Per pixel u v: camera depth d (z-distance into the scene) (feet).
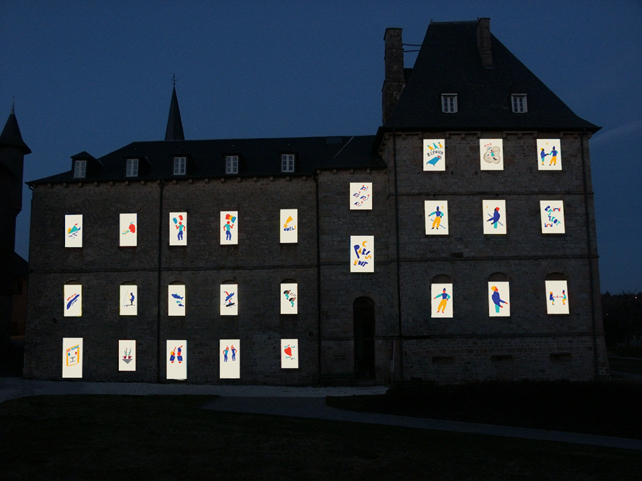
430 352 87.04
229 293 98.43
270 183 100.83
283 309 97.45
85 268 100.37
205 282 99.04
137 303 99.09
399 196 90.79
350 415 60.95
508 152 92.38
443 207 90.68
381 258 94.22
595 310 89.04
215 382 96.17
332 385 91.35
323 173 96.68
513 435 52.70
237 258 99.30
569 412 60.08
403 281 88.89
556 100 97.60
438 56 103.14
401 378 86.38
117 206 101.65
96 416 56.95
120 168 106.63
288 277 98.17
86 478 37.91
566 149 92.99
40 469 39.75
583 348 87.97
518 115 94.38
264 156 109.09
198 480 37.63
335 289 94.07
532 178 91.86
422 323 87.76
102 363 97.96
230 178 100.78
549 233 90.74
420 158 91.71
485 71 101.30
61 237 101.40
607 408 59.67
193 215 100.78
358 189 96.02
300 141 115.03
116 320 98.89
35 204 102.42
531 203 91.30
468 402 64.03
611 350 187.83
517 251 89.97
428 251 89.56
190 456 42.83
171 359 97.40
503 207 91.04
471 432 53.36
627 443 50.49
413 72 100.83
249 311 97.81
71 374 97.96
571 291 89.35
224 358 96.84
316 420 57.21
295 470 39.81
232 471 39.47
